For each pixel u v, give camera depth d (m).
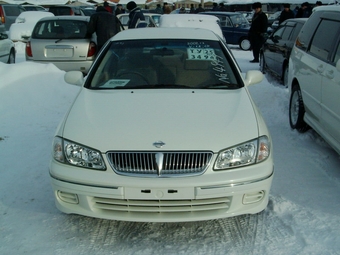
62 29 9.04
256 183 2.92
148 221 2.92
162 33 4.60
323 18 5.16
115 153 2.88
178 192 2.82
